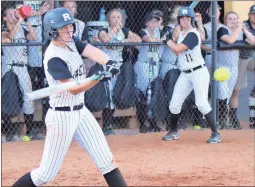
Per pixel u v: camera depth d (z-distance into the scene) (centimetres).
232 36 1870
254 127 2031
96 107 1812
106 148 948
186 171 1316
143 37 1872
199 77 1688
